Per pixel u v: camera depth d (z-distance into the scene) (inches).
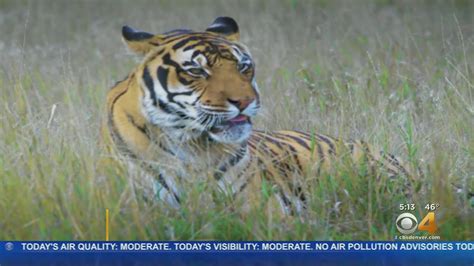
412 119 509.4
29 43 855.7
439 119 498.0
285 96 566.9
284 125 527.2
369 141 483.8
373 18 846.5
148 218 387.5
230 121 400.5
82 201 386.3
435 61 645.9
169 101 403.5
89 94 555.5
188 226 390.3
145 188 400.8
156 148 405.7
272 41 738.8
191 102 400.5
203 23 895.7
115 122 413.7
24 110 477.4
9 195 396.2
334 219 411.5
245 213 399.5
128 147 408.8
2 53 722.2
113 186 390.3
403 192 434.3
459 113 499.8
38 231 382.0
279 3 1002.7
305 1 984.3
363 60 684.1
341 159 438.6
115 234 380.8
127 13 982.4
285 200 425.1
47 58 745.0
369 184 412.8
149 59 409.7
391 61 652.1
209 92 397.7
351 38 765.9
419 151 466.3
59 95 577.6
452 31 773.3
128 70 704.4
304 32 799.1
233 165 413.7
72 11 1013.2
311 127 515.8
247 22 857.5
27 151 411.8
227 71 403.5
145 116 405.7
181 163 406.9
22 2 1055.6
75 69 692.1
